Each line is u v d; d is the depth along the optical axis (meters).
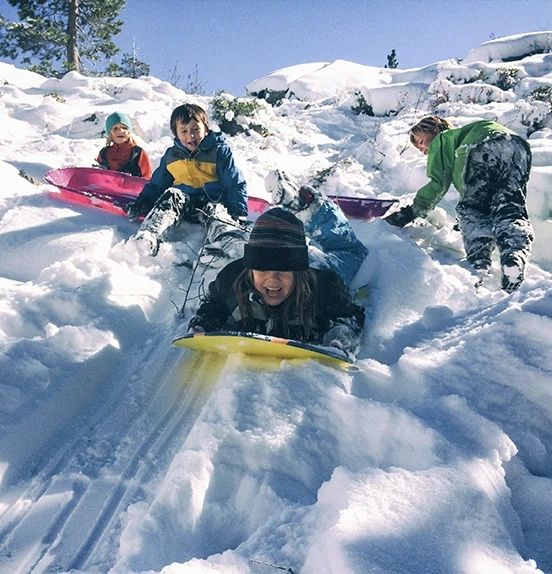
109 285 3.45
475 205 4.23
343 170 7.05
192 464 2.14
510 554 1.73
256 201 5.43
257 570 1.71
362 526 1.69
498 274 4.04
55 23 24.16
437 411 2.29
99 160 6.29
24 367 2.68
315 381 2.53
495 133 4.19
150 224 4.12
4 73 14.13
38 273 3.98
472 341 2.62
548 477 2.15
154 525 1.95
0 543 2.03
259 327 2.92
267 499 2.04
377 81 17.77
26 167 6.44
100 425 2.61
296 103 13.87
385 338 3.08
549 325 2.49
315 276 2.82
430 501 1.82
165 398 2.77
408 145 7.74
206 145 4.63
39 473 2.34
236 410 2.39
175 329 3.34
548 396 2.38
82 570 1.92
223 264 3.70
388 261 3.80
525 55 14.89
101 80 13.68
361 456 2.21
